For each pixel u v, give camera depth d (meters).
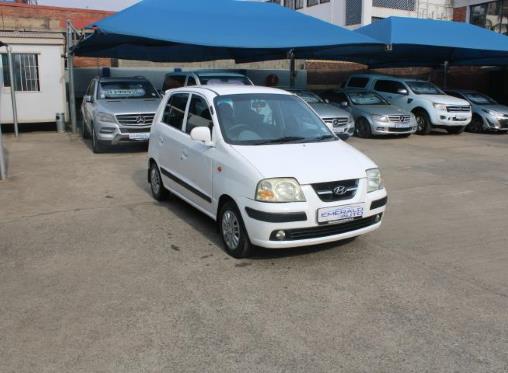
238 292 4.39
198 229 6.15
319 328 3.78
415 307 4.12
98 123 11.31
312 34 13.94
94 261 5.14
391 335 3.69
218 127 5.57
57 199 7.67
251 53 17.73
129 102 11.91
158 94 12.96
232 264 5.03
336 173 4.89
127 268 4.95
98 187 8.45
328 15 37.31
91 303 4.20
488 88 24.31
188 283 4.59
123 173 9.58
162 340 3.62
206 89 6.30
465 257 5.27
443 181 9.05
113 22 12.32
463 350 3.49
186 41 12.16
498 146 13.57
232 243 5.19
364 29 17.05
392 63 22.28
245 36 13.06
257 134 5.63
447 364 3.32
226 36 12.86
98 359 3.38
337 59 20.38
